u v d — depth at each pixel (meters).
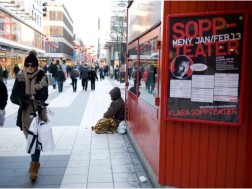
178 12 3.73
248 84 3.46
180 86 3.75
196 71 3.64
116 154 6.05
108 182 4.65
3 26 32.62
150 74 4.91
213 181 3.75
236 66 3.44
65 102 14.38
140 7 5.89
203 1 3.59
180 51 3.71
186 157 3.86
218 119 3.59
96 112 11.36
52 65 22.88
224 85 3.52
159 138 4.00
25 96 4.69
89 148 6.45
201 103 3.66
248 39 3.41
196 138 3.79
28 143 4.61
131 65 7.14
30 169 4.75
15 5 34.19
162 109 3.92
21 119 4.82
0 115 5.35
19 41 40.22
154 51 4.59
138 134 5.90
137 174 4.98
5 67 34.47
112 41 37.81
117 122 8.04
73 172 5.08
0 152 6.20
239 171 3.62
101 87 24.61
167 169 3.97
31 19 44.47
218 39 3.49
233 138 3.61
